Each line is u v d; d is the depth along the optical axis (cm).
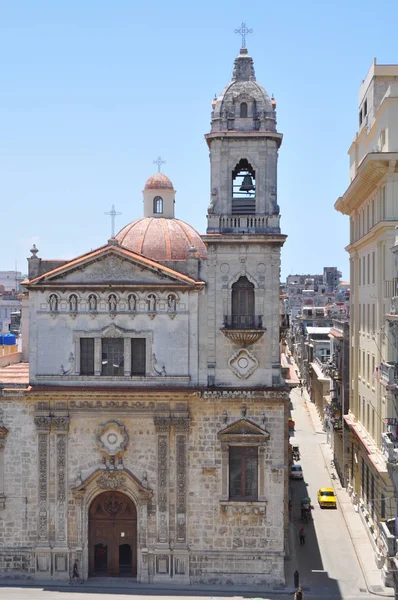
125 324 5462
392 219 5700
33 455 5469
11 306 17038
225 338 5425
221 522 5372
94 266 5481
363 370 6981
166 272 5419
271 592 5222
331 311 18200
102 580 5409
